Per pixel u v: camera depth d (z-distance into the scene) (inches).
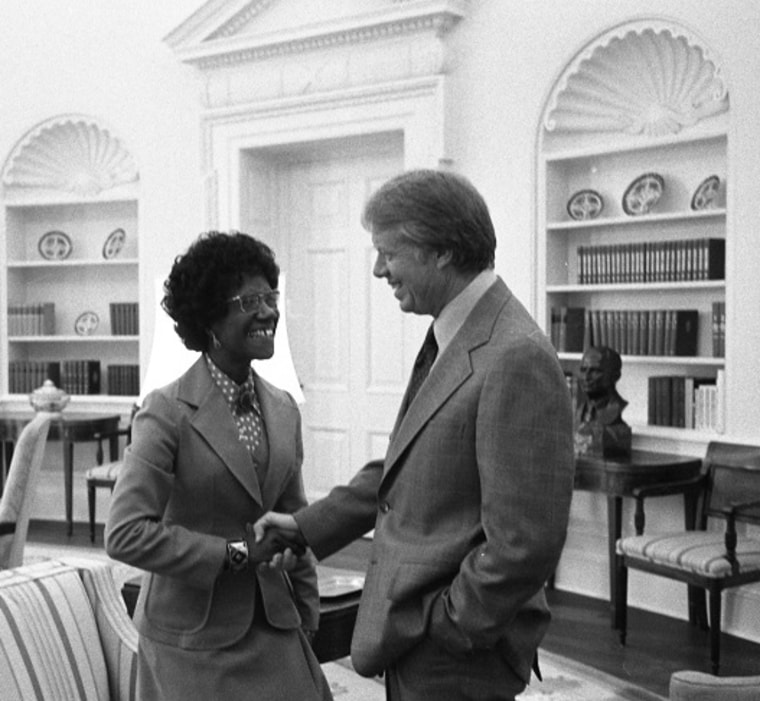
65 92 302.2
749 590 192.9
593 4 214.7
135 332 300.4
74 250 317.1
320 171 281.7
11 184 313.4
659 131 210.2
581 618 203.9
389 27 243.4
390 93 247.4
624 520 217.9
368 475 84.4
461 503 71.7
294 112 264.4
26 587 90.1
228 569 78.5
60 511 309.4
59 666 87.8
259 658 80.3
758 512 184.2
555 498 68.1
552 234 229.8
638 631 195.9
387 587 72.4
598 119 221.0
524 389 68.8
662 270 210.8
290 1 261.9
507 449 68.1
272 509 85.7
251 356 82.0
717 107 200.8
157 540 76.4
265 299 81.6
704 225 211.9
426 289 73.7
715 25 195.3
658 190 215.9
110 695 93.0
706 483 196.4
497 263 234.7
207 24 271.6
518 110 228.5
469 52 235.9
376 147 268.5
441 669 71.9
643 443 213.3
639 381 224.8
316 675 85.6
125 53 293.1
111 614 95.6
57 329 319.6
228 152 276.5
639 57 212.4
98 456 285.6
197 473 80.6
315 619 86.4
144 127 291.4
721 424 197.5
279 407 86.7
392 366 269.4
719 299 210.1
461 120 238.1
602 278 220.8
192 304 80.7
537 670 80.7
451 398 71.6
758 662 176.9
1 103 311.0
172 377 103.5
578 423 215.0
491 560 67.4
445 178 73.3
